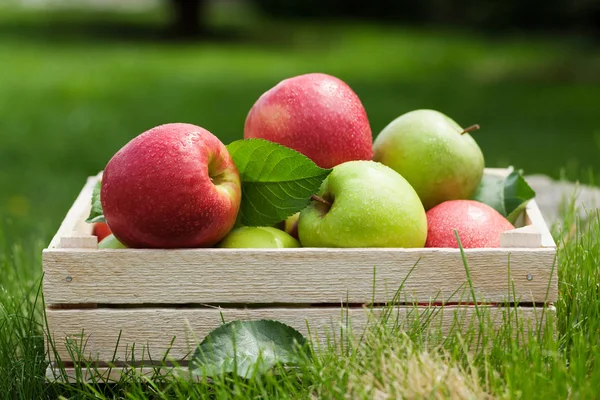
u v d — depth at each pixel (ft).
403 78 40.78
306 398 6.42
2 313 8.21
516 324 6.89
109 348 7.02
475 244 7.59
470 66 45.01
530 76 41.34
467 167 8.36
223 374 6.60
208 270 6.94
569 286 7.93
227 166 7.17
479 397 5.97
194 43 56.75
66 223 7.83
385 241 7.14
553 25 60.03
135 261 6.91
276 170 7.29
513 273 6.99
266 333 6.91
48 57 48.19
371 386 6.06
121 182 6.79
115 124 29.86
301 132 7.79
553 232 9.70
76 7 86.89
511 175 8.84
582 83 39.11
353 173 7.32
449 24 70.85
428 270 6.98
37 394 7.20
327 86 8.00
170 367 7.11
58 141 27.27
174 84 39.01
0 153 25.64
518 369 6.23
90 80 40.11
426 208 8.50
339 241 7.16
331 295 7.00
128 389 6.97
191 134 6.91
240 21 73.56
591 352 6.84
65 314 6.95
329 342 6.76
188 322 6.93
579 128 29.09
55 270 6.90
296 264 6.95
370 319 7.01
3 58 47.52
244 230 7.54
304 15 77.61
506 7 61.67
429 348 6.85
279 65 45.55
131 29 63.77
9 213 18.74
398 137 8.41
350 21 74.54
